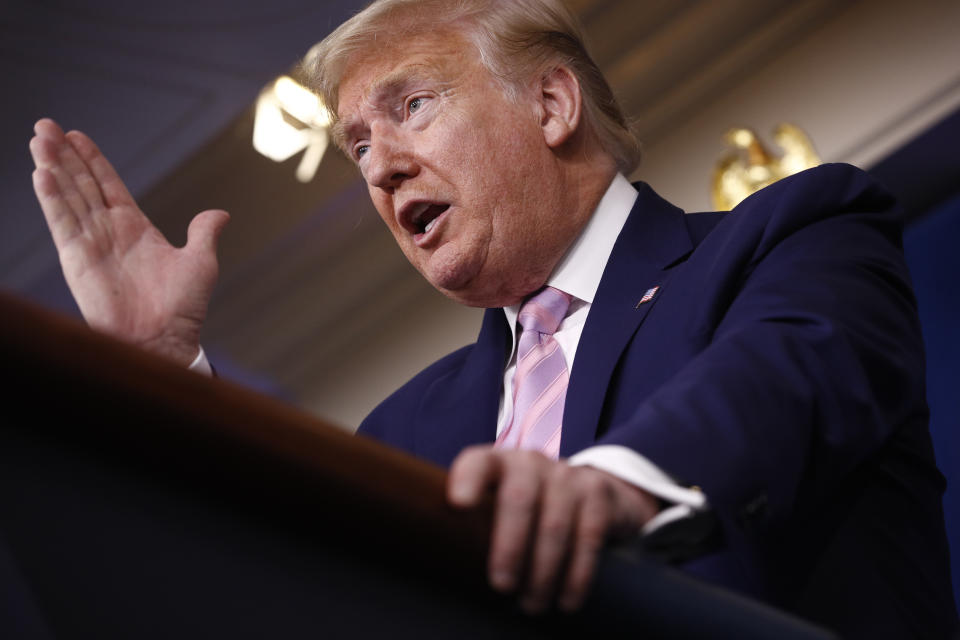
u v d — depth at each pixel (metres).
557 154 2.14
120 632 0.61
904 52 7.39
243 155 6.91
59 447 0.59
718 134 7.75
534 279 2.07
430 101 2.13
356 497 0.63
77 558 0.60
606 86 2.29
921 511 1.43
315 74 2.29
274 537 0.63
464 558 0.66
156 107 6.54
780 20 7.67
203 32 6.27
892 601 1.33
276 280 7.83
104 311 1.99
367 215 7.80
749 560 0.93
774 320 1.25
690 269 1.71
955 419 6.58
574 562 0.70
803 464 1.03
